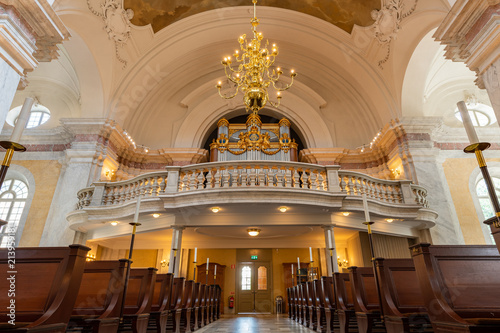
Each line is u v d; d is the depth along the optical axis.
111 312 3.54
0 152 11.60
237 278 13.04
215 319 9.27
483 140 11.45
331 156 12.88
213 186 7.91
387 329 3.74
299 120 14.07
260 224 8.02
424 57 10.62
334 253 7.87
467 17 5.07
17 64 4.85
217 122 14.43
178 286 5.87
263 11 12.68
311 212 8.09
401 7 10.00
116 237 9.79
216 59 14.55
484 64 5.04
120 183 8.85
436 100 12.62
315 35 12.91
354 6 11.30
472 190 10.77
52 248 2.93
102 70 11.16
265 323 7.91
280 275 13.01
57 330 2.54
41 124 12.44
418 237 9.81
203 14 12.49
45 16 4.93
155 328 5.59
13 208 11.20
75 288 2.83
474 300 2.82
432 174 10.30
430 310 2.87
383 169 12.22
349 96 14.11
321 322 5.74
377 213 8.27
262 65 7.69
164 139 13.80
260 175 7.67
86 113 11.35
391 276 4.07
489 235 10.17
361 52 12.19
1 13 4.51
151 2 11.12
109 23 10.34
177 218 8.08
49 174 11.27
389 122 11.27
